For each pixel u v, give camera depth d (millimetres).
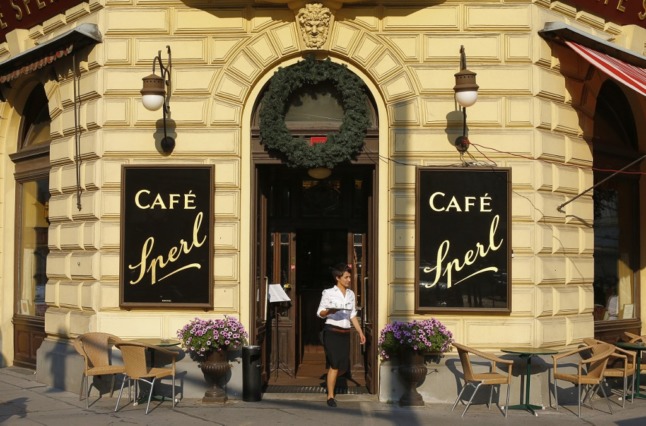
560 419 10945
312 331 13789
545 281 11938
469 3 11930
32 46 13945
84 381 12180
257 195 12344
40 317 14320
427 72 11930
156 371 11188
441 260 11750
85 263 12297
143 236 11984
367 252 13164
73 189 12734
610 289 14078
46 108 14586
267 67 12086
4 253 15156
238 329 11516
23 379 13617
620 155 14227
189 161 12047
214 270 11938
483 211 11781
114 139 12109
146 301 11914
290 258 13352
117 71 12156
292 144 11836
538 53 11977
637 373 12945
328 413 10977
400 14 11969
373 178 12117
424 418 10781
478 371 11633
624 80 11156
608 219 14094
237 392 11797
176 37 12102
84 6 12609
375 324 12039
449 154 11875
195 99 12062
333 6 11914
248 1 12023
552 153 12148
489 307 11703
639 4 13578
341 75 11938
